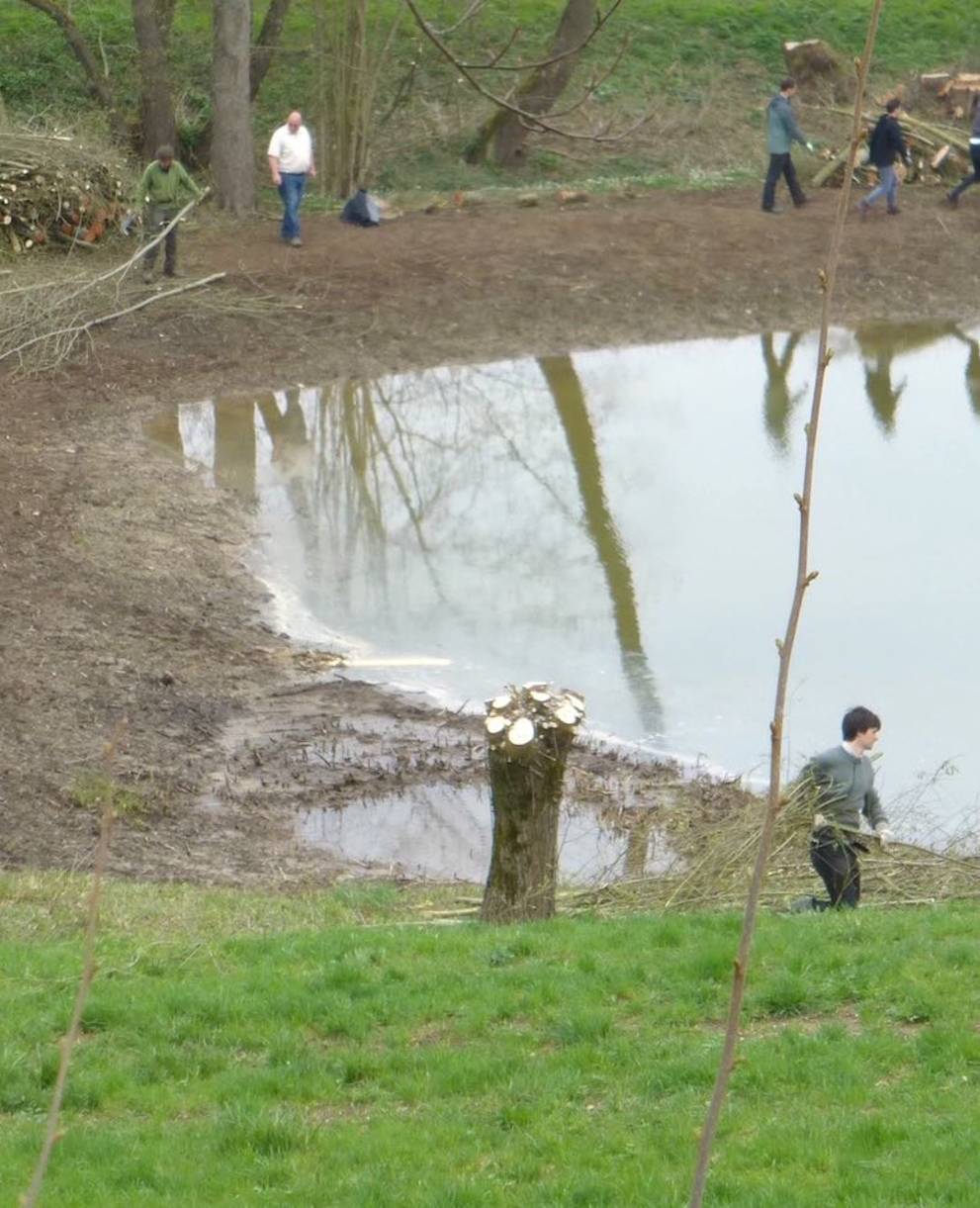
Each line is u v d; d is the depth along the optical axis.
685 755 17.73
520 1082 9.18
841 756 12.58
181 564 22.48
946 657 19.89
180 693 18.97
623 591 22.28
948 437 28.22
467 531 24.48
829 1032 9.45
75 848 15.16
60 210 33.09
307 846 15.84
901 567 22.73
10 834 15.21
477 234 36.66
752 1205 7.49
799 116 44.47
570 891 13.82
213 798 16.69
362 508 25.28
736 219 37.88
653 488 26.19
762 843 3.87
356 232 36.72
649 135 43.66
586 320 33.91
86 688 18.56
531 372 32.03
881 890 13.23
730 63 46.94
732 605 21.70
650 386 31.34
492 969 10.96
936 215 38.19
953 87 44.12
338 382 30.88
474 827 16.39
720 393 30.91
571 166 42.44
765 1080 8.91
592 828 15.98
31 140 33.78
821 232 37.31
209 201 38.19
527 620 21.41
